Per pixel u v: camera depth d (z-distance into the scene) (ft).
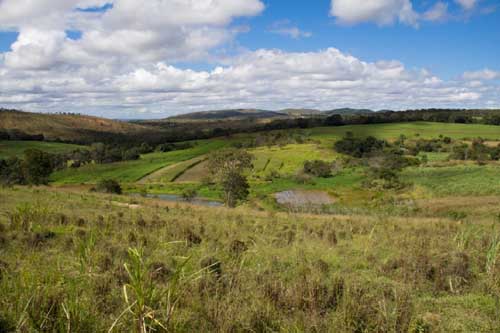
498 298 22.47
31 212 45.03
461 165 278.87
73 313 15.88
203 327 17.35
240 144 449.06
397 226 56.65
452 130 434.30
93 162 397.80
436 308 21.24
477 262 29.99
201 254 30.55
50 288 18.80
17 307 16.96
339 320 18.43
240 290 21.88
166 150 457.27
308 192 248.52
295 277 25.40
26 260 26.61
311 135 472.44
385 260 30.22
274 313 19.02
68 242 33.53
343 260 31.71
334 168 319.47
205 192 258.16
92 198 103.14
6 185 119.96
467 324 18.99
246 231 48.67
